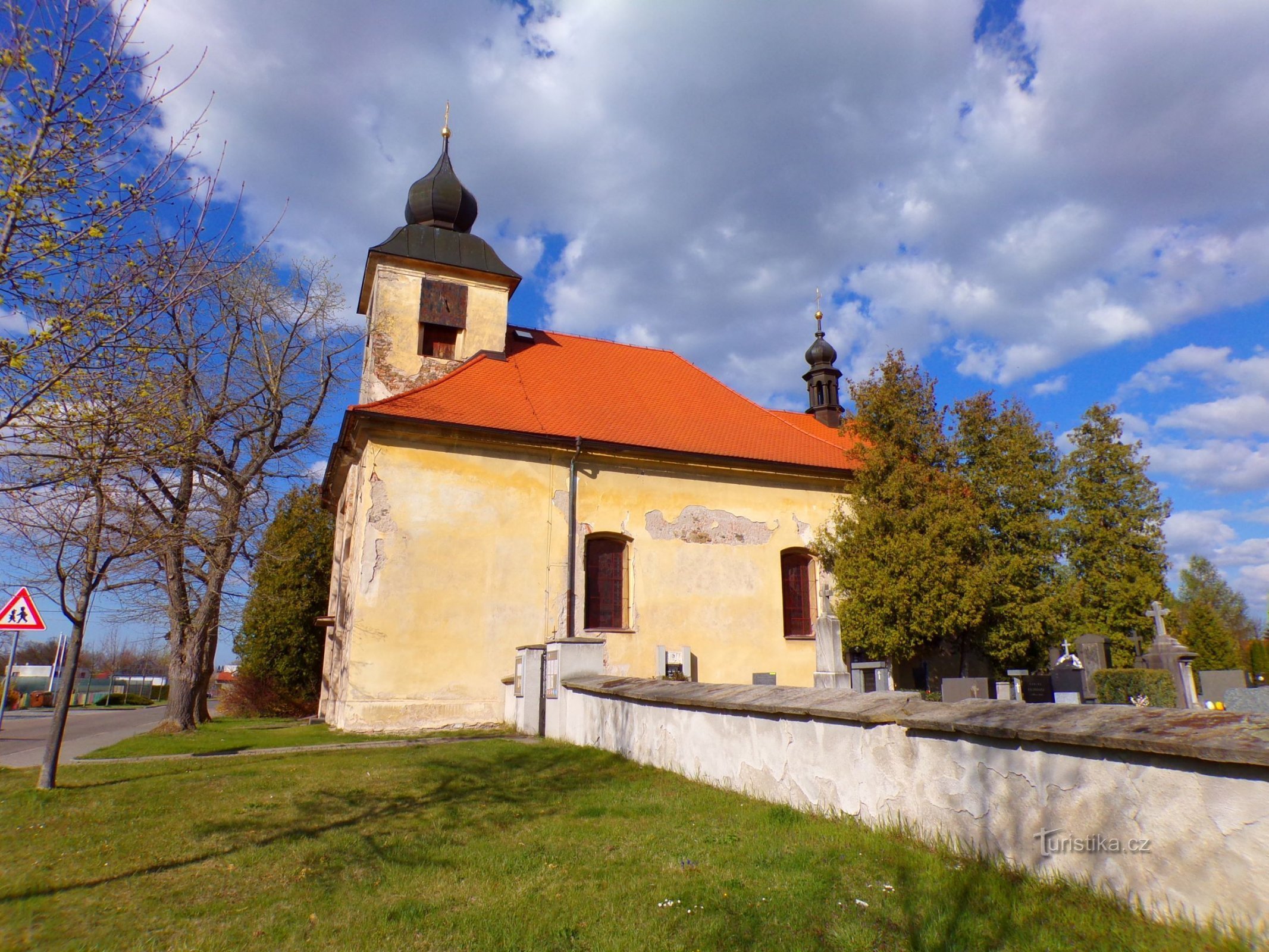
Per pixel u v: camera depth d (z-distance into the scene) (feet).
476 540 54.13
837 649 47.75
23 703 130.31
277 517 93.20
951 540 57.06
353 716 48.70
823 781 22.04
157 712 99.71
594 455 59.47
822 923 14.34
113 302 20.93
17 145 19.30
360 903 16.38
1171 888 13.15
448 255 68.44
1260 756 11.68
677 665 58.18
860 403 64.39
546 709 43.96
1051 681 55.31
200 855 20.44
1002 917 13.85
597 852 19.58
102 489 28.02
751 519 64.54
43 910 16.48
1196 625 120.16
